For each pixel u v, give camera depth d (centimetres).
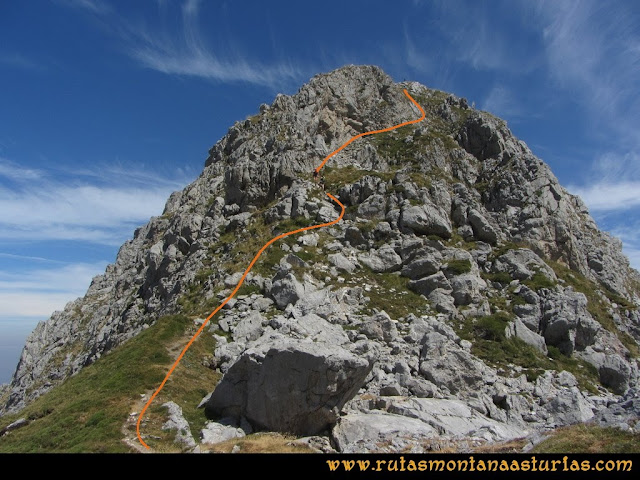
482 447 1764
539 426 2373
